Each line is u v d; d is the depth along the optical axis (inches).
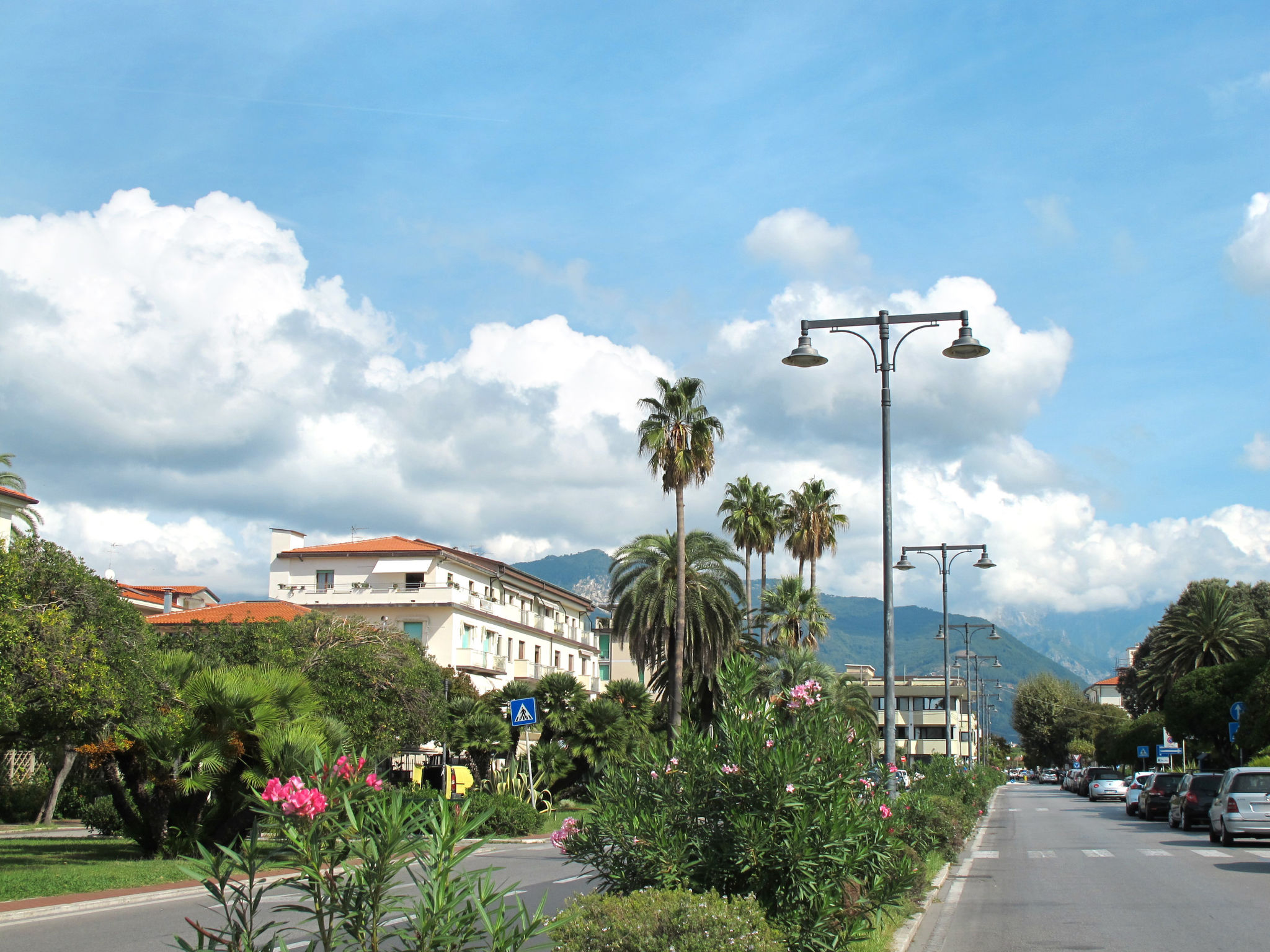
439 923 190.5
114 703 680.4
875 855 337.1
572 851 319.9
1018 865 820.6
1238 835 984.3
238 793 761.0
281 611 1961.1
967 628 2662.4
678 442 1530.5
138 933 489.7
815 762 326.0
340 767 206.1
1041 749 5260.8
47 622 643.5
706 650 1599.4
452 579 2368.4
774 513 2215.8
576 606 3147.1
